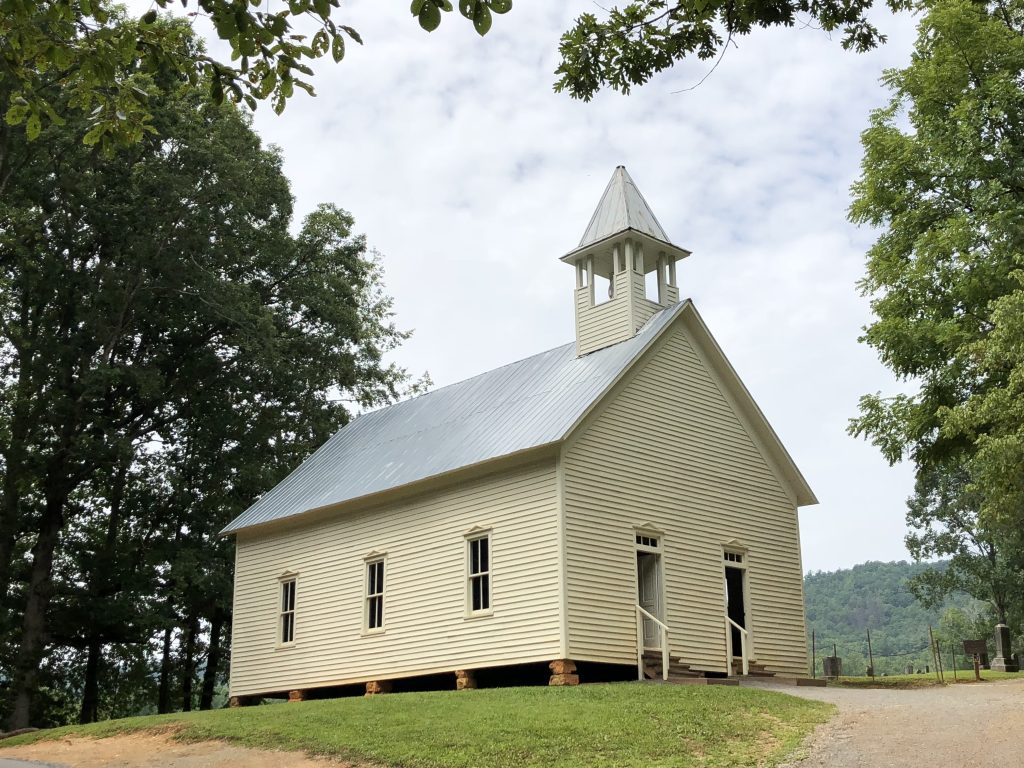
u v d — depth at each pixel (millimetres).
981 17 26047
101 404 40688
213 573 38969
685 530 26594
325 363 44844
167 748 19750
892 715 17188
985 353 22734
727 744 15797
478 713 18828
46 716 42000
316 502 30750
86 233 38656
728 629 26844
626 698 19500
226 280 40125
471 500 26156
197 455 42406
